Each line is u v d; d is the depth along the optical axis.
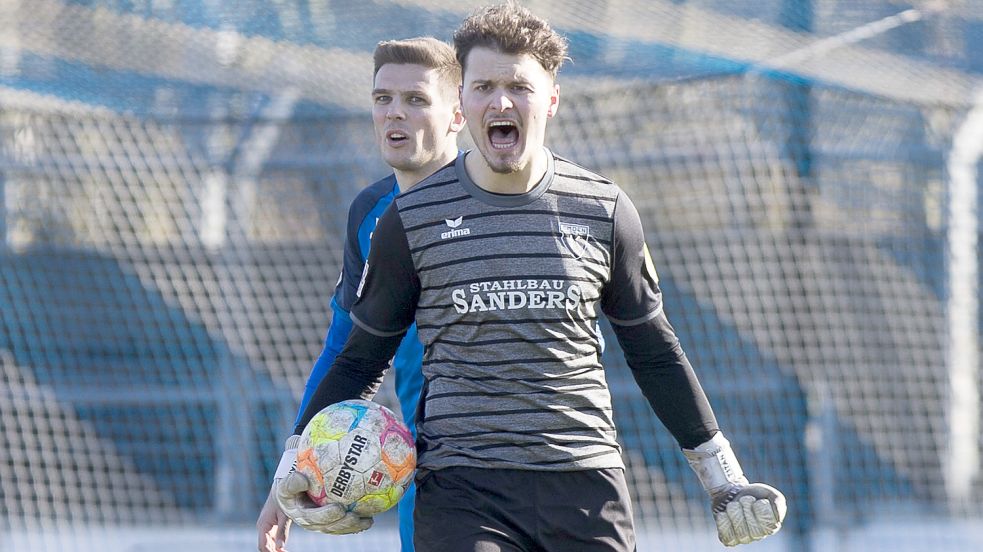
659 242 36.69
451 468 11.24
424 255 11.17
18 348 40.12
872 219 34.97
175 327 40.81
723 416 35.66
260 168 38.03
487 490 11.07
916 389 35.62
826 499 33.78
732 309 35.62
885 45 26.70
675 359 11.86
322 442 11.49
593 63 26.53
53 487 37.19
